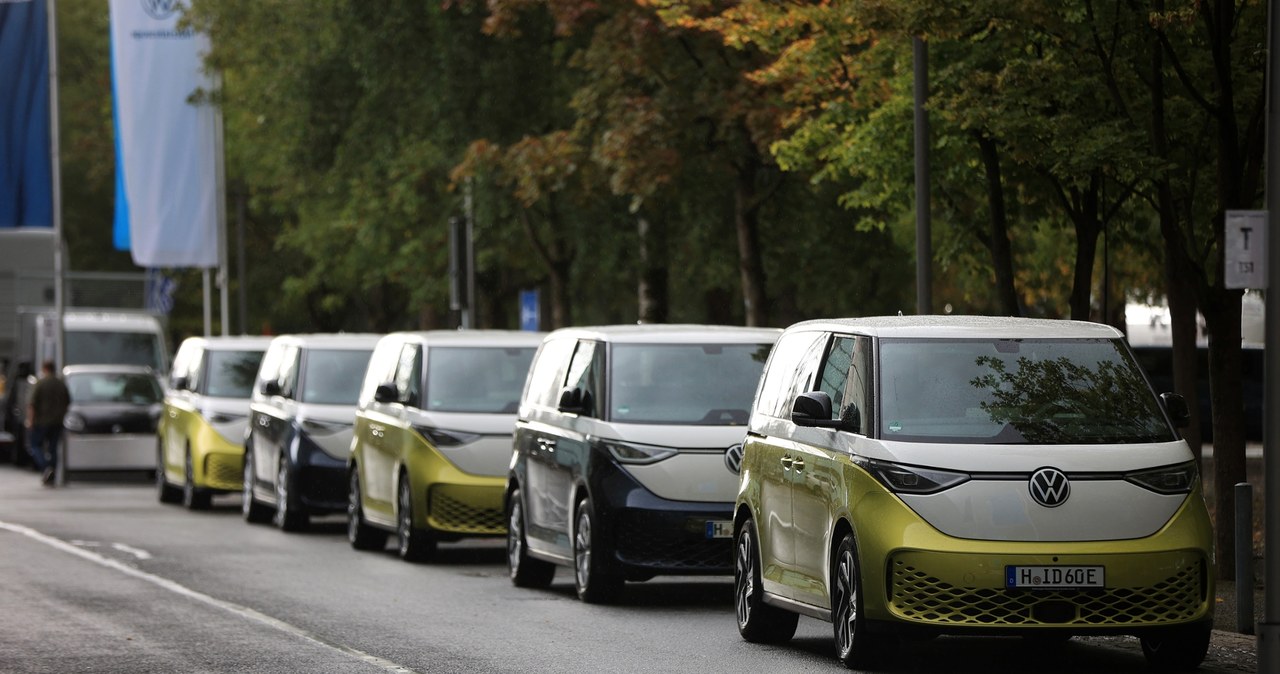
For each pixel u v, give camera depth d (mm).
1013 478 27531
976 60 46469
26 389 111375
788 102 65750
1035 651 31281
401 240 102062
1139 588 27266
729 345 41219
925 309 47938
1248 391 107750
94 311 119062
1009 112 41625
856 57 52312
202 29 100500
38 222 96438
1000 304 47938
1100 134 40438
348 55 90750
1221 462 40219
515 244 92875
